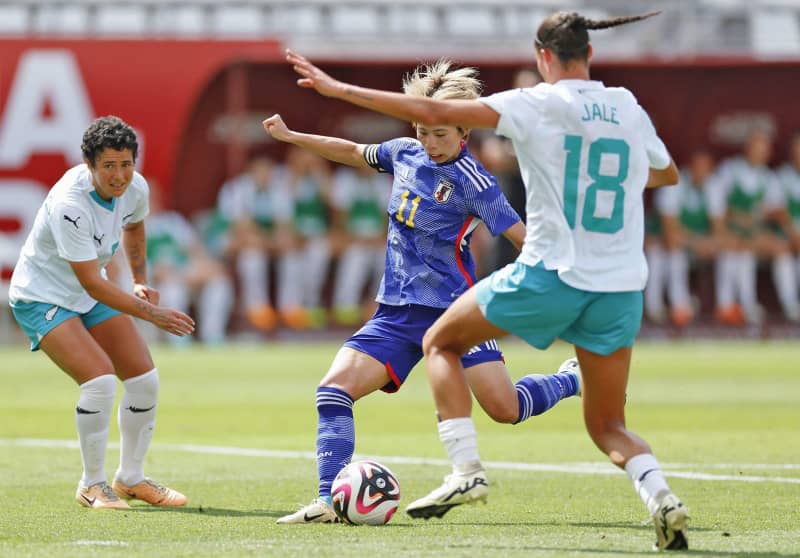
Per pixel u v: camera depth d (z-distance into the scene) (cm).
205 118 9125
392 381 2483
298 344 8931
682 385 5912
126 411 2658
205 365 7094
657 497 1988
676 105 9600
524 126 1980
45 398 5384
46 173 8250
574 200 1991
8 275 8238
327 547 2034
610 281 1998
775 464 3288
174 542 2102
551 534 2203
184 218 9219
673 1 9531
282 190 9000
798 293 9669
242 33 8794
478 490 2066
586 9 9494
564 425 4400
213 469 3250
